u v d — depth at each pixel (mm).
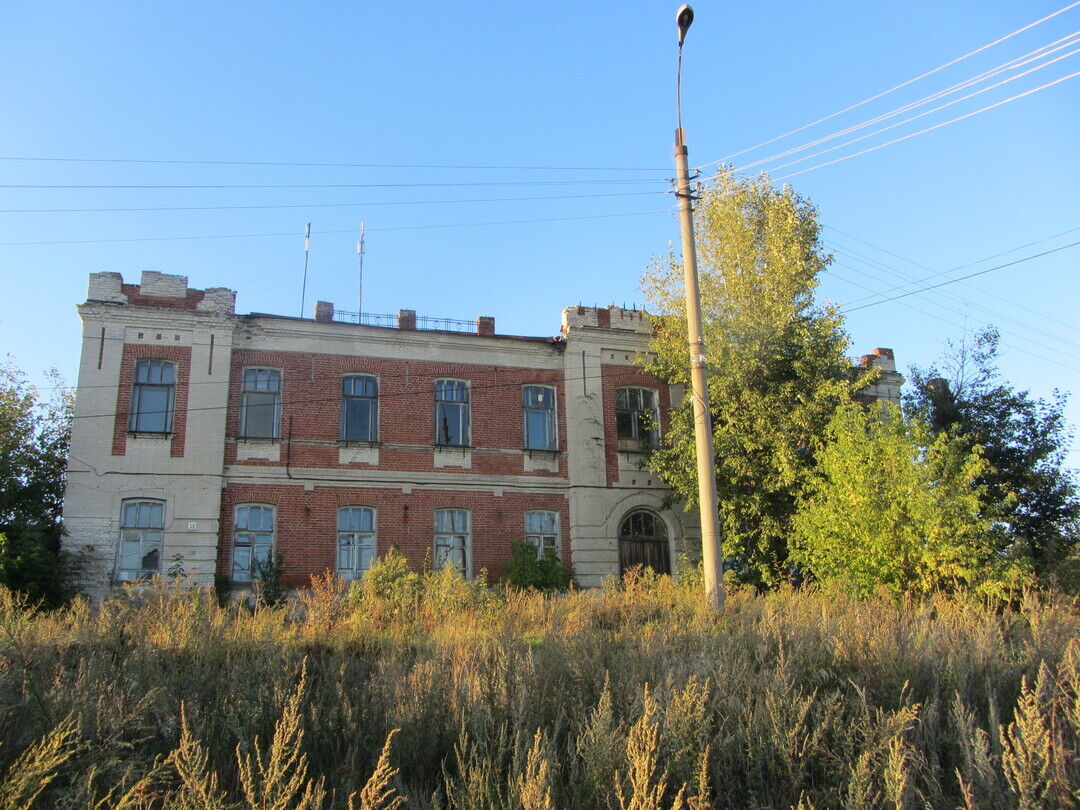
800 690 7391
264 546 23141
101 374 22578
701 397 15266
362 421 24938
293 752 5957
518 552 24422
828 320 22781
